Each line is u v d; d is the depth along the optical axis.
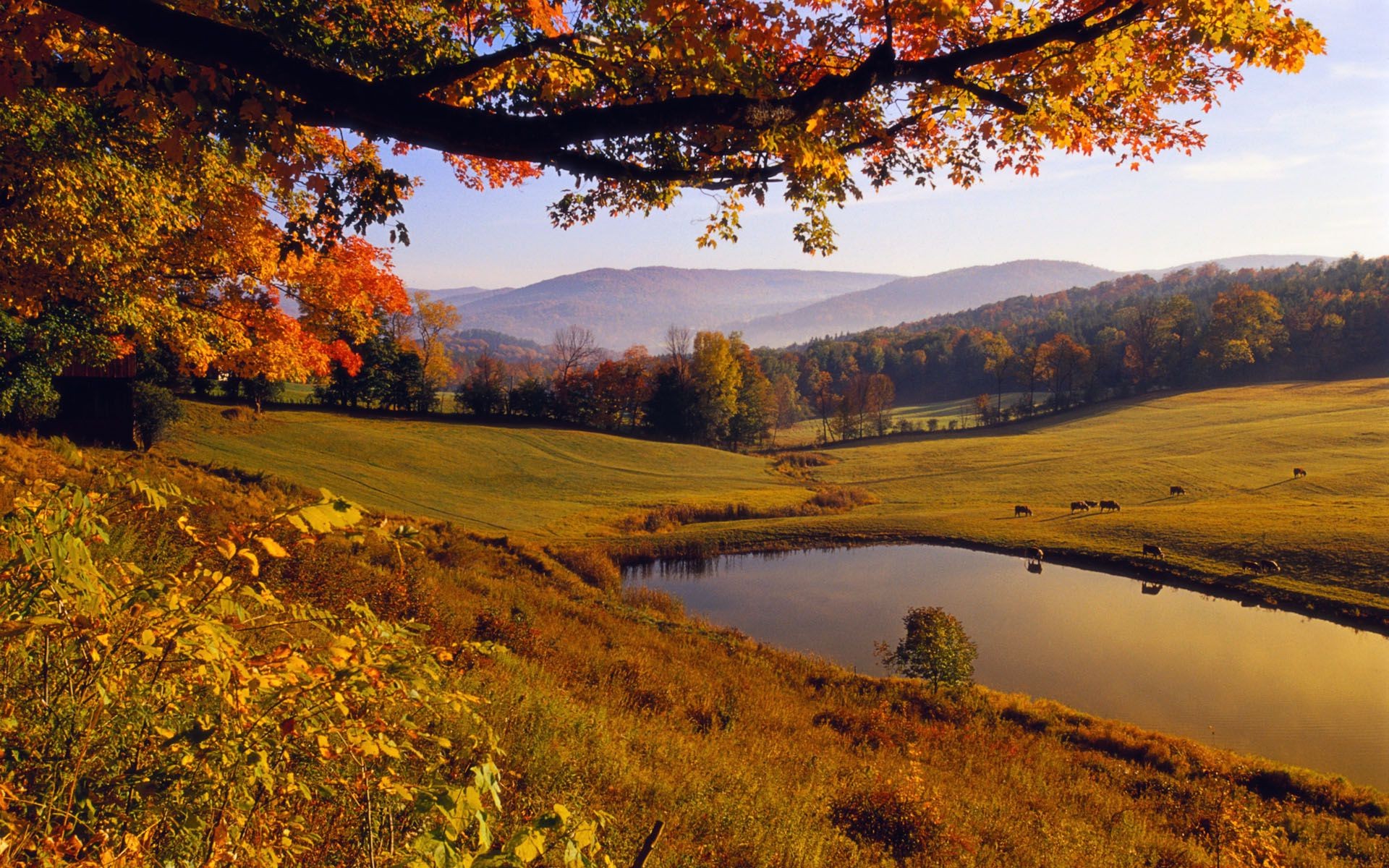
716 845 5.97
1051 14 5.73
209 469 29.23
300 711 1.99
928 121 6.14
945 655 23.95
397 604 10.00
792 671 23.45
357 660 2.12
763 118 4.34
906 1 4.92
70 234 9.86
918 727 18.36
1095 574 48.88
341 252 14.25
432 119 3.95
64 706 1.90
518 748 5.88
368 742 2.08
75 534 1.84
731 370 112.56
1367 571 42.66
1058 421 127.94
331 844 2.32
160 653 1.88
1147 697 28.33
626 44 4.60
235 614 2.01
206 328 14.36
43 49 4.06
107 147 9.12
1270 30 4.97
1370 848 14.50
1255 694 28.61
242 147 4.06
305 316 15.43
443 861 1.49
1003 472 87.06
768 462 99.94
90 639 1.89
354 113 3.93
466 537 36.31
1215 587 44.19
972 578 48.00
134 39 3.54
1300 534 49.34
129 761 1.86
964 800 11.91
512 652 12.69
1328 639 35.41
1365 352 144.38
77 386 34.12
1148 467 83.00
